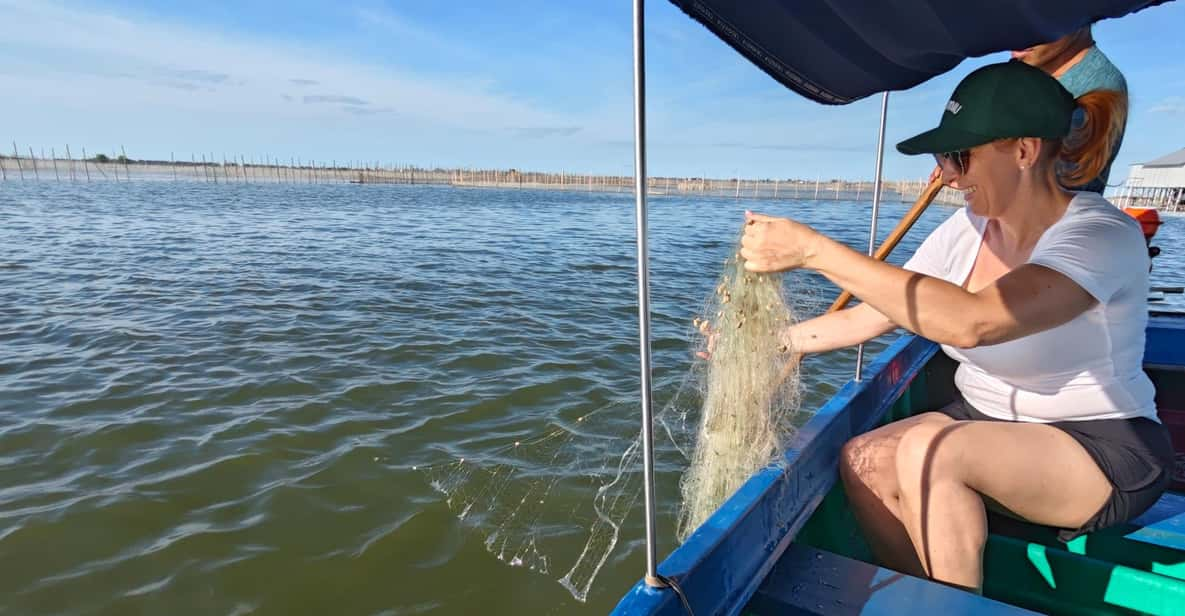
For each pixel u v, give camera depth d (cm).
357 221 2508
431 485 441
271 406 561
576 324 832
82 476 454
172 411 553
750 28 147
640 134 109
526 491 430
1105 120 155
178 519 409
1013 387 175
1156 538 175
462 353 700
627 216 3228
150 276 1149
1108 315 153
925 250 208
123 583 358
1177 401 282
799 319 212
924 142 153
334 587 357
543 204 4600
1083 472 155
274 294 1002
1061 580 167
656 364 662
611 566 367
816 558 159
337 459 473
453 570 368
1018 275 140
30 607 340
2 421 534
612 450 474
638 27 105
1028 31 144
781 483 165
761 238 149
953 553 153
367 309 906
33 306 912
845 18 146
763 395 178
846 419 209
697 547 135
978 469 157
